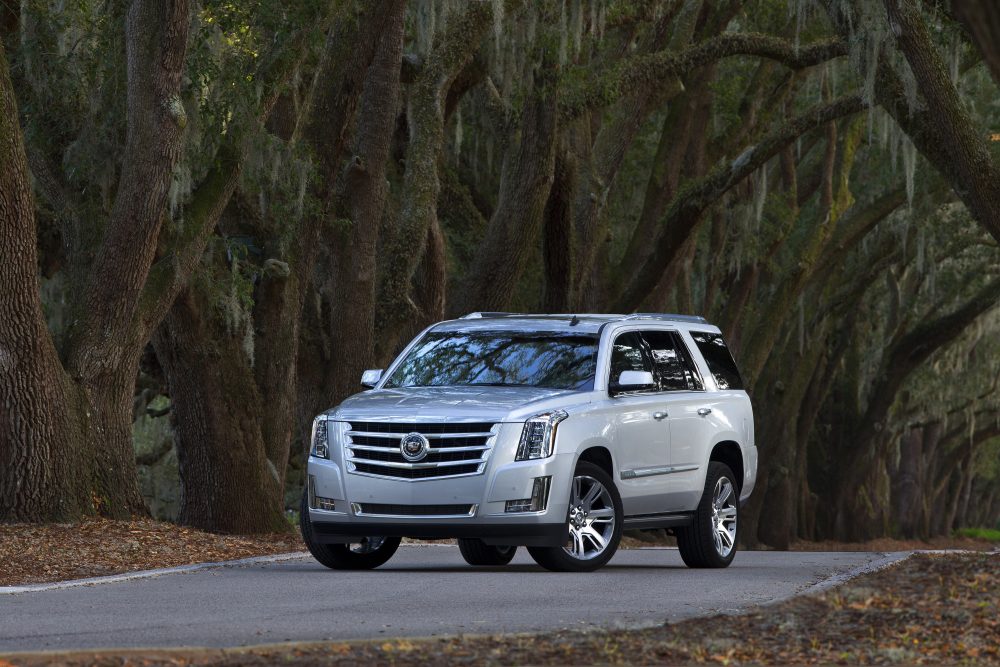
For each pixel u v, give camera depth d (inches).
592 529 1300.4
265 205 2240.4
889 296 5265.8
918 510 6505.9
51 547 1509.6
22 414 1673.2
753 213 3828.7
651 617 924.6
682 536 1440.7
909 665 685.3
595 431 1291.8
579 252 3014.3
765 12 3548.2
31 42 1849.2
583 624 880.9
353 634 833.5
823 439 5713.6
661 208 3462.1
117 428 1801.2
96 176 1866.4
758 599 1058.7
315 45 2003.0
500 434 1240.8
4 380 1664.6
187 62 1916.8
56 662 681.0
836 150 4165.8
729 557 1466.5
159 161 1721.2
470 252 3410.4
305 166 2174.0
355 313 2509.8
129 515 1786.4
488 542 1243.8
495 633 812.6
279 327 2293.3
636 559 1679.4
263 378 2287.2
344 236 2488.9
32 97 1882.4
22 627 879.7
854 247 4616.1
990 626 788.0
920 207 4175.7
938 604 867.4
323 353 2546.8
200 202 1925.4
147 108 1710.1
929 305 5315.0
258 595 1081.4
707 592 1114.7
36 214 2149.4
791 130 3105.3
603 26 2677.2
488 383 1352.1
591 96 2773.1
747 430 1530.5
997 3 563.2
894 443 6412.4
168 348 2129.7
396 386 1390.3
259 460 2188.7
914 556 1487.5
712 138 3772.1
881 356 5575.8
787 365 4744.1
